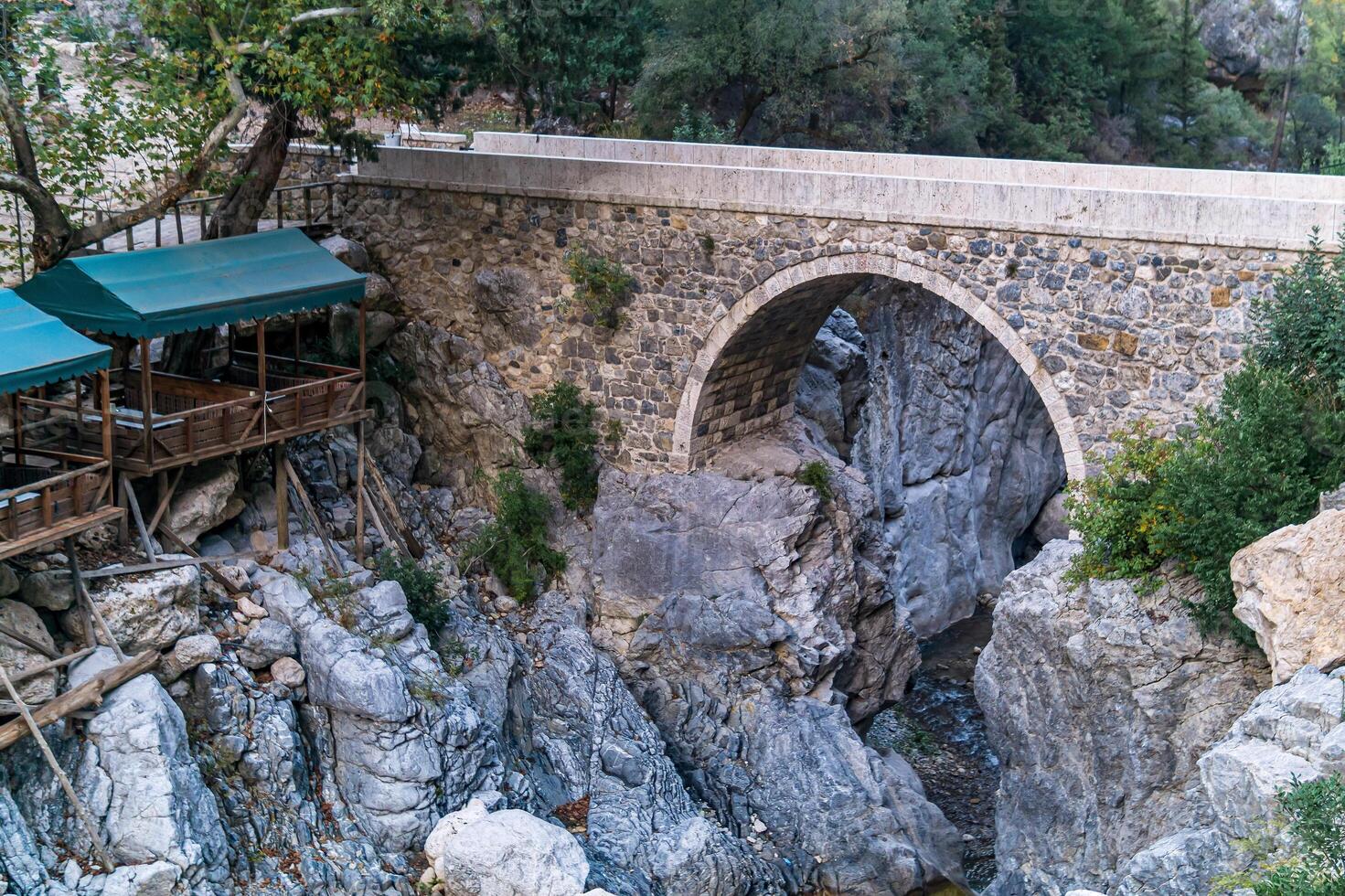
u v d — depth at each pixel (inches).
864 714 1141.1
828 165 1134.4
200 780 726.5
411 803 807.1
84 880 672.4
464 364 1138.0
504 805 851.4
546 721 990.4
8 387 689.6
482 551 1085.1
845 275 986.7
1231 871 631.8
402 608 895.7
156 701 721.6
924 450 1411.2
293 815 772.0
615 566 1091.3
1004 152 1840.6
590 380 1106.7
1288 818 600.1
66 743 708.7
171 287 808.9
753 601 1045.8
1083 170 1023.0
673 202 1026.1
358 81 933.8
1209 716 778.2
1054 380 904.9
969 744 1176.8
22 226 1035.3
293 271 882.1
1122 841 802.8
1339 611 685.9
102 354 739.4
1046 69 1973.4
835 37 1483.8
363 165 1154.0
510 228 1105.4
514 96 1812.3
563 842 797.2
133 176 1163.9
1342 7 2313.0
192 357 975.6
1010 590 903.7
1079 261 877.8
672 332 1058.7
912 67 1606.8
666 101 1491.1
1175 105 2160.4
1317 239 794.2
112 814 697.0
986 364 1455.5
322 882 752.3
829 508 1095.6
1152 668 799.7
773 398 1179.9
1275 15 2384.4
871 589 1120.2
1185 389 858.1
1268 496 758.5
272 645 816.3
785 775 999.6
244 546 892.0
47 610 742.5
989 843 1030.4
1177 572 810.8
